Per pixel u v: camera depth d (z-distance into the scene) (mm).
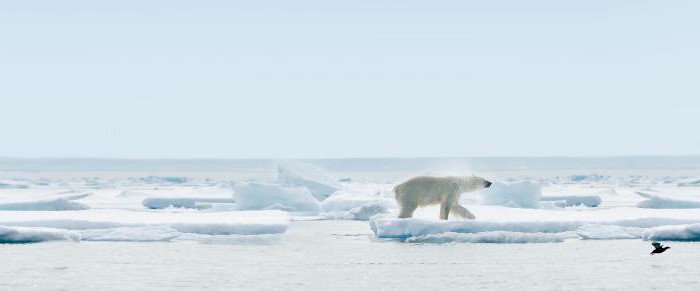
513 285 41500
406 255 52656
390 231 60781
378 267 47562
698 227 59625
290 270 46625
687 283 41969
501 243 58625
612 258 50812
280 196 99500
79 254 52781
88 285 41344
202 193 185125
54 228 62562
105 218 69438
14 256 51656
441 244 58406
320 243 60688
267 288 40750
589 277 43781
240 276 44344
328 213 94438
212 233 63625
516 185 104188
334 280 43125
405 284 41938
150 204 132750
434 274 44938
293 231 73688
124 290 40031
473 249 55500
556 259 50375
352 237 66312
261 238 63156
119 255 52469
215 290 40156
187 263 49219
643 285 41344
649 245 57156
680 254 52688
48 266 47562
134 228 63062
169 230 62750
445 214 61781
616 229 62062
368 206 93500
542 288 40594
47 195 185500
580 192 186500
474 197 106938
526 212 76750
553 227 61469
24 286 41062
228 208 101500
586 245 57344
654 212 77500
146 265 48250
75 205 102562
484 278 43562
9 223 62906
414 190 62062
